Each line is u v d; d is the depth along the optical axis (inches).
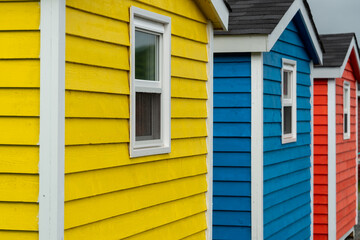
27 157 202.4
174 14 278.5
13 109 203.0
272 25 376.8
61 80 202.7
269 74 399.5
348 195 623.8
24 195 201.9
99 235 226.1
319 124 558.6
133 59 245.4
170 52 273.3
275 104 409.1
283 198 426.0
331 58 550.3
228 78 390.3
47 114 200.8
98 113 224.5
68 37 209.6
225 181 391.2
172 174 274.7
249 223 388.5
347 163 619.5
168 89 270.8
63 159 203.6
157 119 268.7
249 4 403.9
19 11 203.8
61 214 202.7
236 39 379.2
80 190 214.5
